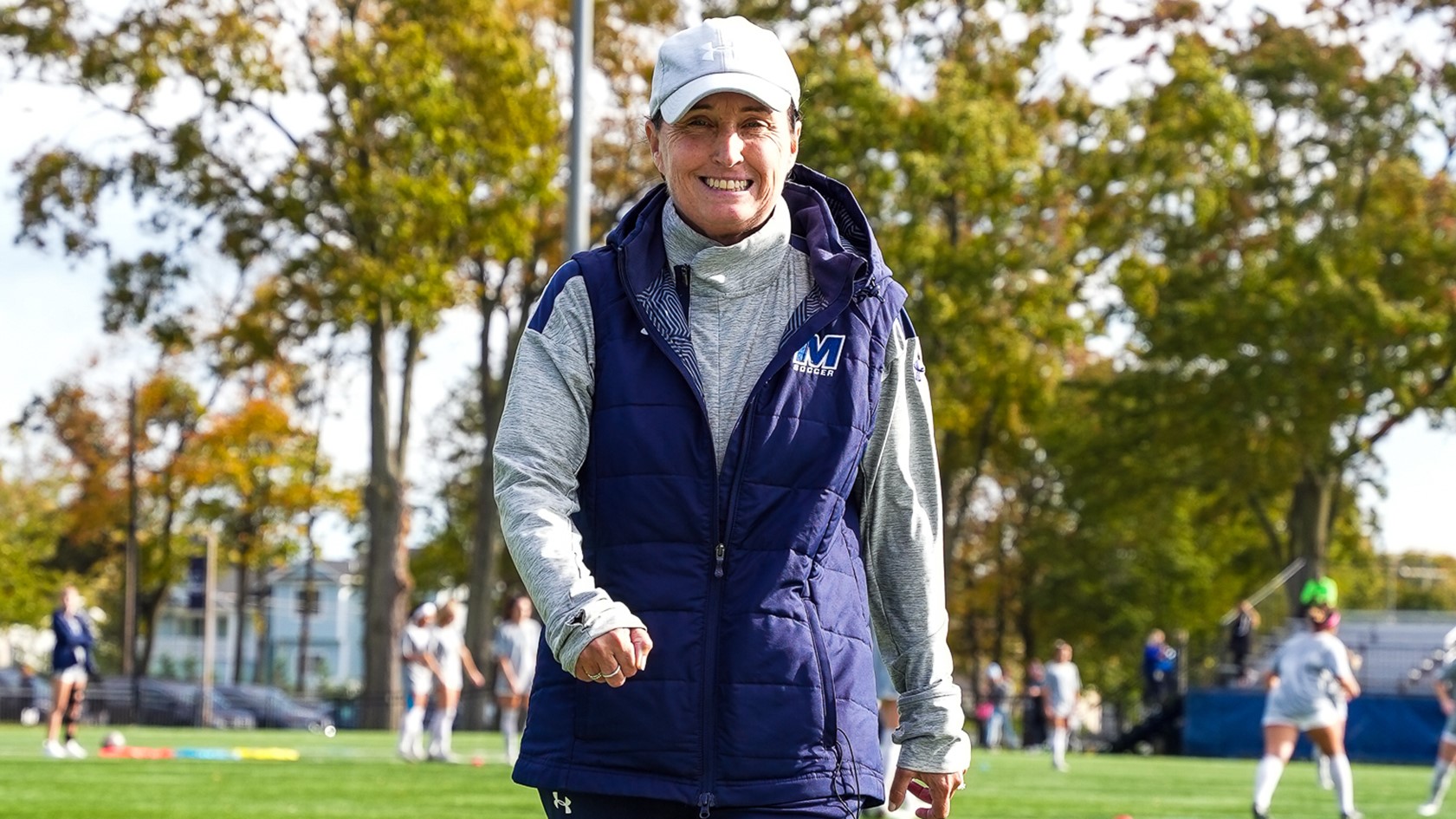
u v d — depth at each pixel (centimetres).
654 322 367
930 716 388
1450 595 9656
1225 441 5047
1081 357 6028
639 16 4600
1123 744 4731
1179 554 7031
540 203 4409
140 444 6481
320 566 14400
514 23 4397
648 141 388
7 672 6519
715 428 365
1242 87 4944
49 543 7762
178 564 6544
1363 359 4853
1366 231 4806
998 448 5591
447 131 4172
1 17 4134
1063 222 4531
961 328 4422
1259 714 4288
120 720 5262
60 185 4266
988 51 4594
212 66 4181
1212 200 4572
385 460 4841
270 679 10250
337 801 1633
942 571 395
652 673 355
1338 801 1927
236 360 4812
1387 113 4828
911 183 4269
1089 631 7181
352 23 4356
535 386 368
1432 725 4150
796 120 386
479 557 5172
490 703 5378
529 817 1453
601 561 364
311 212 4338
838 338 372
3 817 1362
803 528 363
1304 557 5331
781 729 356
